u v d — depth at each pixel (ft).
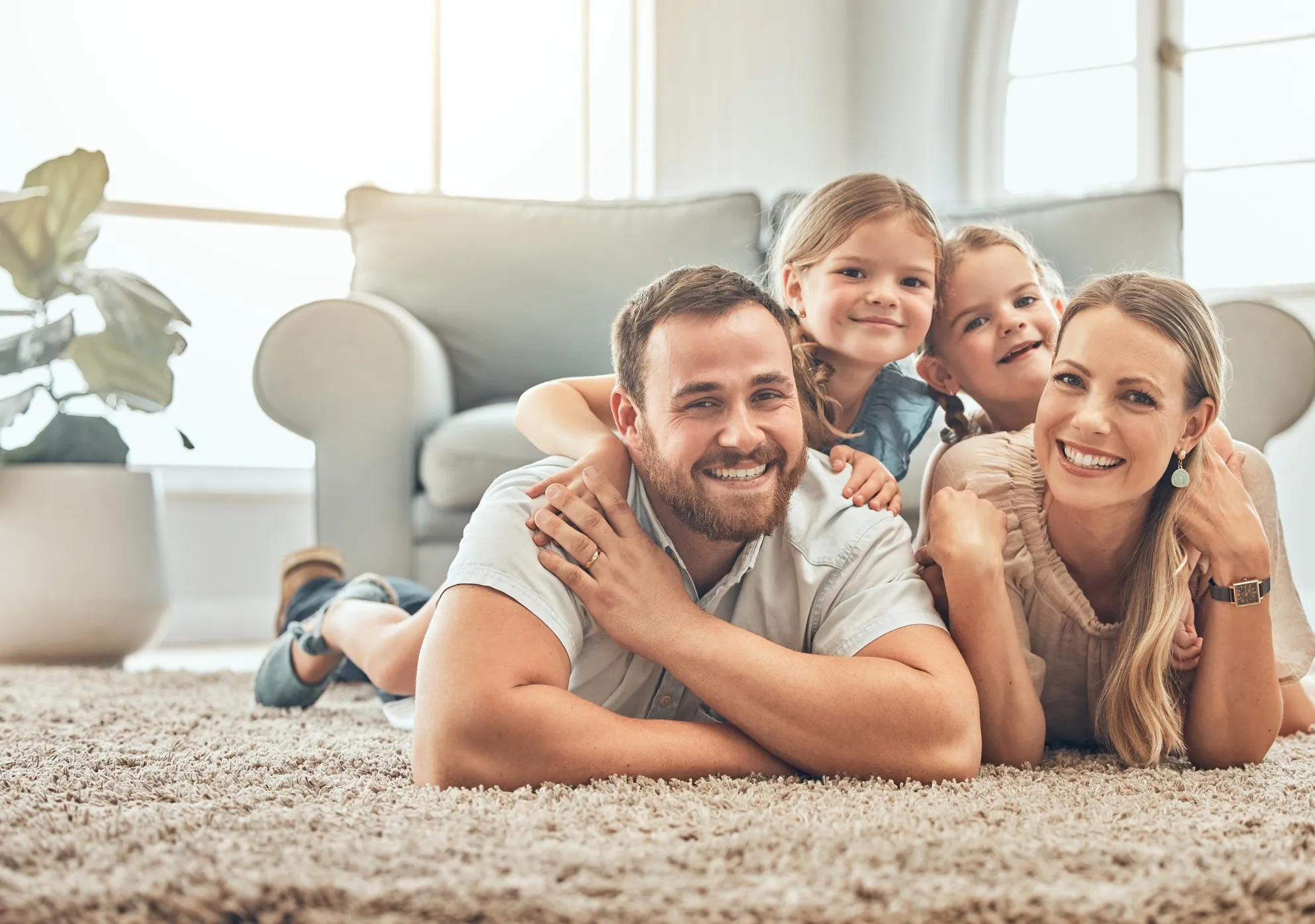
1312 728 4.63
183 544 10.76
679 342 3.40
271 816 2.88
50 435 8.36
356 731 4.74
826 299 4.47
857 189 4.50
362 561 7.47
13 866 2.47
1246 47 11.87
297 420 7.52
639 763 3.27
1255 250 11.89
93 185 8.45
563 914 2.05
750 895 2.16
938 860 2.39
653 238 8.83
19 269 8.33
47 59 11.39
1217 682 3.85
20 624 7.95
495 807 2.92
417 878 2.27
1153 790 3.40
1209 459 3.89
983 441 4.26
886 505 3.95
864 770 3.33
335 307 7.57
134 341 8.48
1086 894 2.20
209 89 11.81
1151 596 3.88
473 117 12.42
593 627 3.61
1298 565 10.98
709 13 12.95
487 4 12.44
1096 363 3.73
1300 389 6.94
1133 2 12.21
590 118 12.73
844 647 3.58
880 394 4.78
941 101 12.73
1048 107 12.65
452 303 8.70
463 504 7.25
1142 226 8.30
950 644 3.60
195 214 11.59
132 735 4.55
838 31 13.41
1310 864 2.47
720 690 3.36
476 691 3.24
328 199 12.10
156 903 2.13
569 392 4.30
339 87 12.11
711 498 3.41
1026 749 3.79
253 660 9.07
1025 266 4.61
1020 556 4.00
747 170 13.03
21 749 4.11
